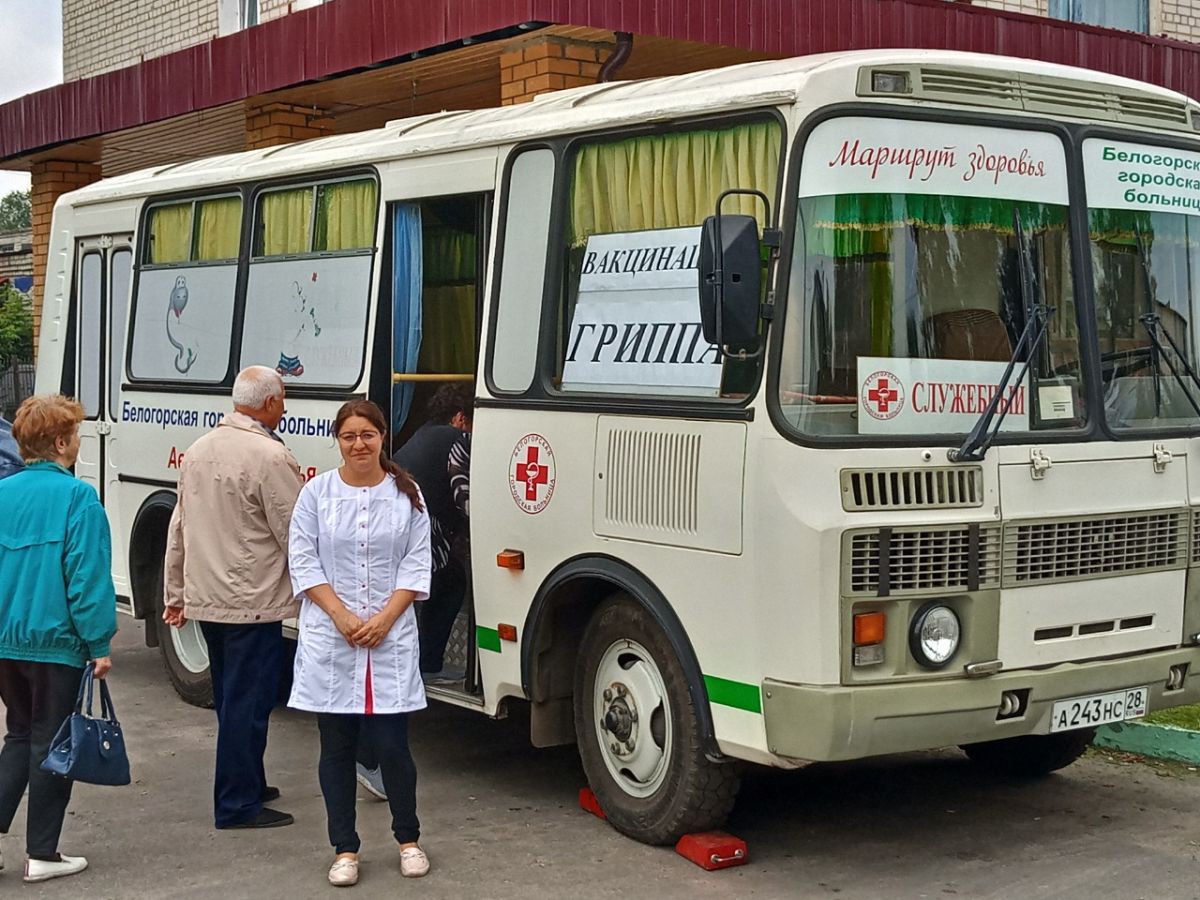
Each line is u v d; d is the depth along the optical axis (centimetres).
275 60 1105
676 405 547
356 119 1255
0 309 2197
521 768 711
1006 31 1011
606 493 577
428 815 634
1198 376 602
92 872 565
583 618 625
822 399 511
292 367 768
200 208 857
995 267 545
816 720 495
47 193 1486
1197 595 587
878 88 524
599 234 598
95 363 941
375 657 541
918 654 509
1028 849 580
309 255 760
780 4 931
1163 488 577
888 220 525
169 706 850
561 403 600
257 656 616
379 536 541
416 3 966
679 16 901
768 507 506
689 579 541
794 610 501
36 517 540
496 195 648
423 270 715
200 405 831
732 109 538
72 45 1698
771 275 512
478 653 650
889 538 504
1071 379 559
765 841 592
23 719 560
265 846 595
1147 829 604
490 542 637
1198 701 589
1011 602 530
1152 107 595
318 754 745
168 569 631
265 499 605
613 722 589
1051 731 542
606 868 560
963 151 541
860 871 555
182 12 1509
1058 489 544
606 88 647
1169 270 596
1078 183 568
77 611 532
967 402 534
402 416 723
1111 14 1265
